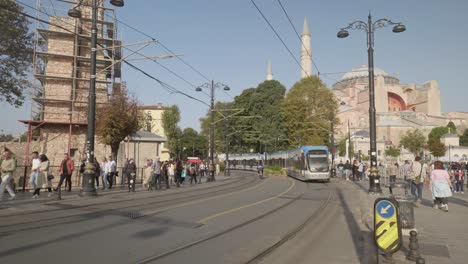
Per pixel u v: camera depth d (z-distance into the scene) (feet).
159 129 299.58
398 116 410.72
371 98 70.18
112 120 91.61
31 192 68.23
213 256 26.12
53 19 119.55
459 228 37.50
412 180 56.85
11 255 24.77
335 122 210.38
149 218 40.96
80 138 115.85
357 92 437.99
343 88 461.37
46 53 115.65
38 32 116.06
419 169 55.62
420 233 34.94
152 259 24.72
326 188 95.35
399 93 465.06
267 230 36.14
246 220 41.37
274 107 245.86
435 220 42.32
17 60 107.76
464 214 46.88
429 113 444.96
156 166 83.30
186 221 39.60
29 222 37.06
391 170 95.35
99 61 124.26
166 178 88.58
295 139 210.38
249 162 266.16
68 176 67.15
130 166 75.77
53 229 33.91
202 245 29.37
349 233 35.99
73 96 118.52
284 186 102.27
